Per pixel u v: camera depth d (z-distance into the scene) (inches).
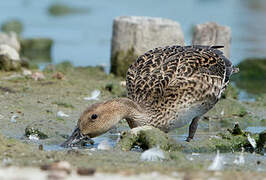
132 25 759.1
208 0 1526.8
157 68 514.0
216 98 524.7
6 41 891.4
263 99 697.0
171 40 719.7
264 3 1480.1
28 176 334.0
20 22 1178.0
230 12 1357.0
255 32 1146.0
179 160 419.8
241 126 588.7
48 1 1508.4
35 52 984.3
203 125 588.7
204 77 508.7
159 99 497.4
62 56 935.0
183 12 1341.0
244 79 858.1
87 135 477.1
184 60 518.3
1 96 617.3
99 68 807.7
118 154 437.7
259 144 503.2
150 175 350.0
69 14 1346.0
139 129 470.9
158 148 431.5
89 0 1507.1
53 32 1136.8
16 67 748.0
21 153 417.1
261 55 946.7
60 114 574.6
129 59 764.6
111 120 478.3
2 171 349.1
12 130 519.8
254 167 418.3
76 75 762.8
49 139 500.4
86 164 391.5
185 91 498.3
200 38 754.2
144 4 1456.7
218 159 407.2
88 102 629.3
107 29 1179.9
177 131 567.2
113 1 1501.0
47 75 740.0
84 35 1118.4
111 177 339.9
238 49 991.6
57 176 332.2
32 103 602.2
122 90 682.8
